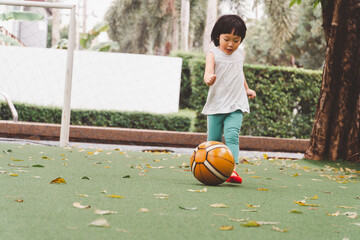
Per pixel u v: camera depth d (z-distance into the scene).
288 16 19.25
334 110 6.11
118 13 30.12
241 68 3.89
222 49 3.83
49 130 7.92
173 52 13.80
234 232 1.72
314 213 2.26
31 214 1.84
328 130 6.14
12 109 8.01
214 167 3.10
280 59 32.03
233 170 3.24
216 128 3.79
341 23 6.01
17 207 1.97
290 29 19.58
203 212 2.11
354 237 1.76
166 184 3.12
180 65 12.56
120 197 2.40
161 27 31.02
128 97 12.18
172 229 1.72
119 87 12.04
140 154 5.98
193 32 30.03
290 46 28.48
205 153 3.15
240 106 3.72
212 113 3.77
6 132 7.80
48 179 2.98
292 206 2.46
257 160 6.14
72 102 11.76
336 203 2.70
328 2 6.14
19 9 18.61
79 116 10.14
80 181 3.00
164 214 2.00
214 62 3.78
